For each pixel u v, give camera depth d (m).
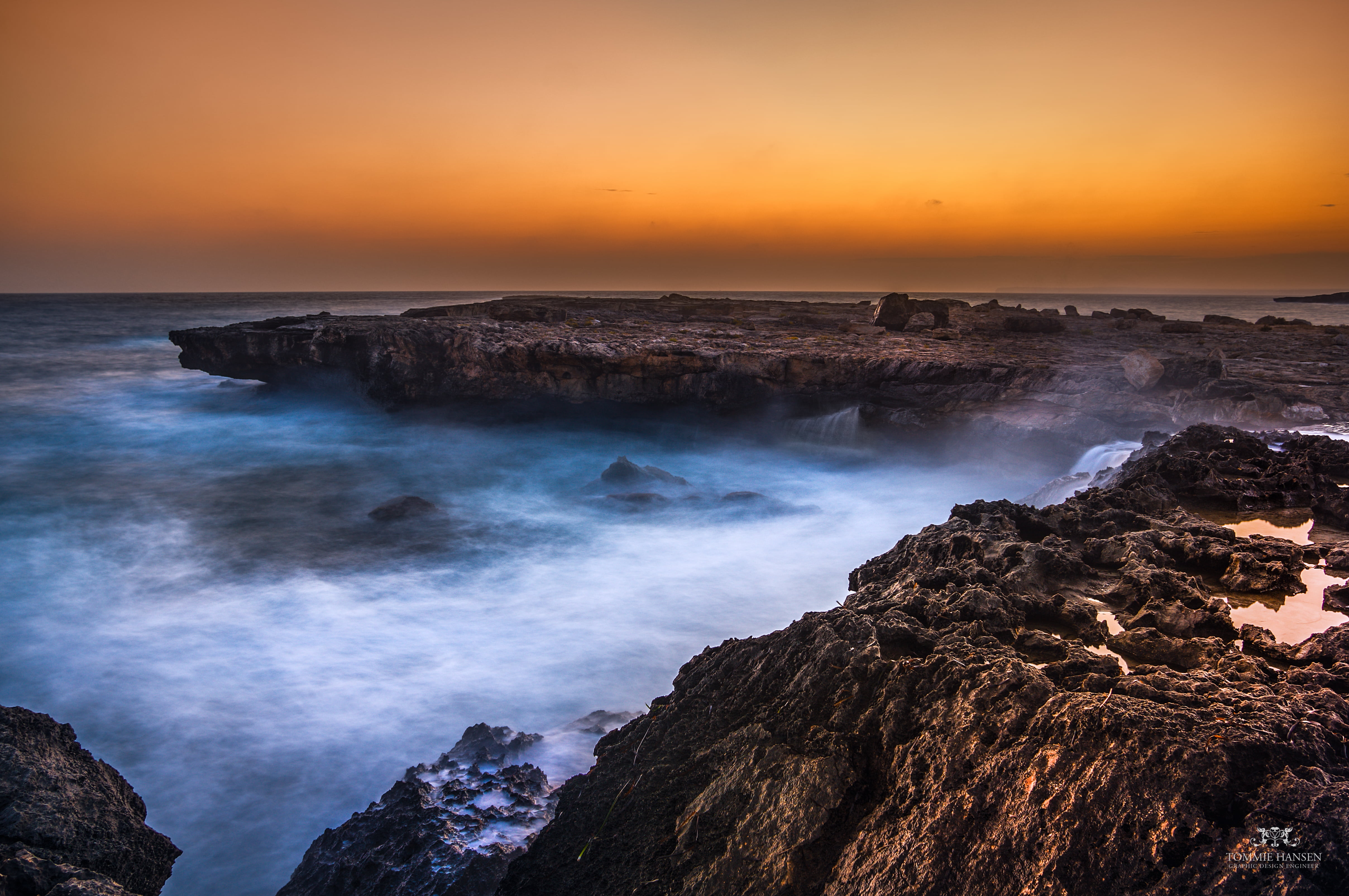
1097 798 2.62
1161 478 8.08
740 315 40.06
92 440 27.11
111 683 11.19
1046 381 19.33
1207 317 38.88
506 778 7.27
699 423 24.02
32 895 3.88
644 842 3.65
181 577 15.45
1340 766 2.71
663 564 15.75
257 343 29.47
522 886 3.88
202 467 24.02
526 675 11.39
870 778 3.30
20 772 4.66
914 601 4.51
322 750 9.66
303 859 7.11
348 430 27.66
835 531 17.31
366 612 13.64
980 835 2.74
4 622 13.24
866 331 30.94
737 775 3.52
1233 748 2.61
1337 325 36.19
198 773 9.21
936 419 20.11
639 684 11.20
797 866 3.05
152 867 5.07
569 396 24.67
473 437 25.81
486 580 15.10
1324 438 9.69
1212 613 4.60
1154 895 2.36
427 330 26.61
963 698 3.28
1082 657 3.69
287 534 18.11
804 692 3.74
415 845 5.96
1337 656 3.87
